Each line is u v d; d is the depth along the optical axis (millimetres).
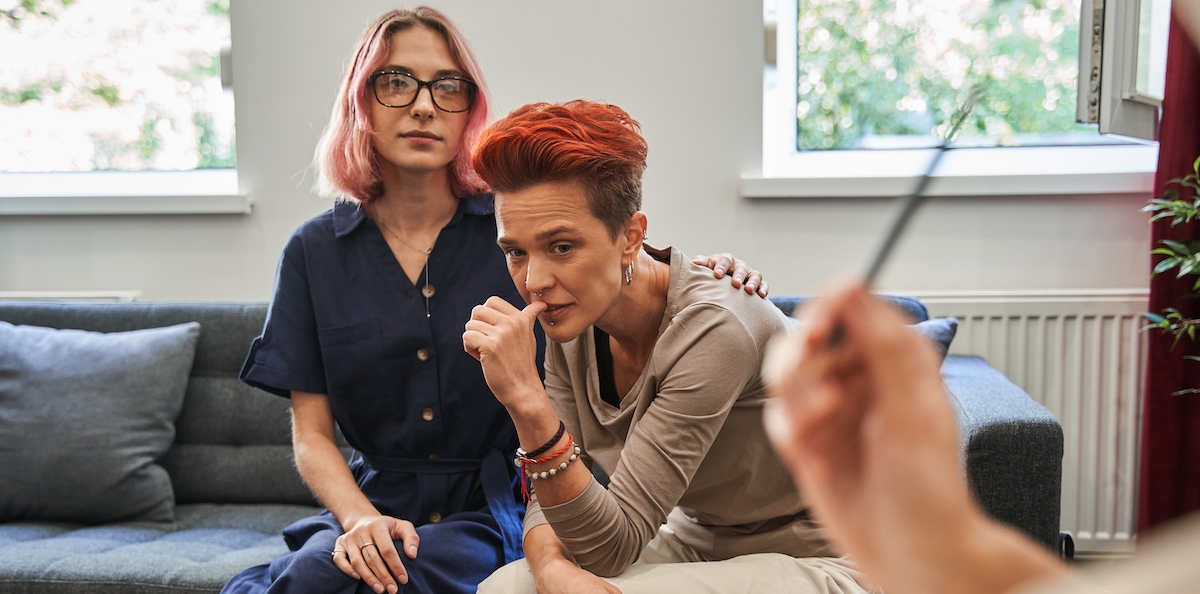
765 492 1323
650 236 2465
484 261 1672
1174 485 2211
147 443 2051
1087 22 2115
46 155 2729
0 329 2135
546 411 1162
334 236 1676
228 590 1499
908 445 260
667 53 2418
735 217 2445
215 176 2680
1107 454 2375
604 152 1131
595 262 1168
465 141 1640
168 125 2699
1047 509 1517
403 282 1649
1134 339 2338
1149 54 2180
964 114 366
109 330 2207
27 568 1696
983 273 2426
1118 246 2393
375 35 1594
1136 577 247
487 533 1526
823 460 271
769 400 1252
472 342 1166
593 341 1335
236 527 1985
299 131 2488
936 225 2424
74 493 1982
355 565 1394
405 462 1663
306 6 2453
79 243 2576
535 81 2443
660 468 1189
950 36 2523
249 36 2471
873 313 266
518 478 1673
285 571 1407
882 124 2566
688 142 2436
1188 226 2156
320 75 2469
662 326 1261
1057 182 2355
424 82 1569
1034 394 2367
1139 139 2195
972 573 264
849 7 2549
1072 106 2492
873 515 267
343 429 1699
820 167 2561
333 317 1639
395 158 1577
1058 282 2414
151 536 1929
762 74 2412
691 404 1184
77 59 2699
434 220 1677
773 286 2455
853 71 2562
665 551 1438
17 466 1983
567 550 1221
